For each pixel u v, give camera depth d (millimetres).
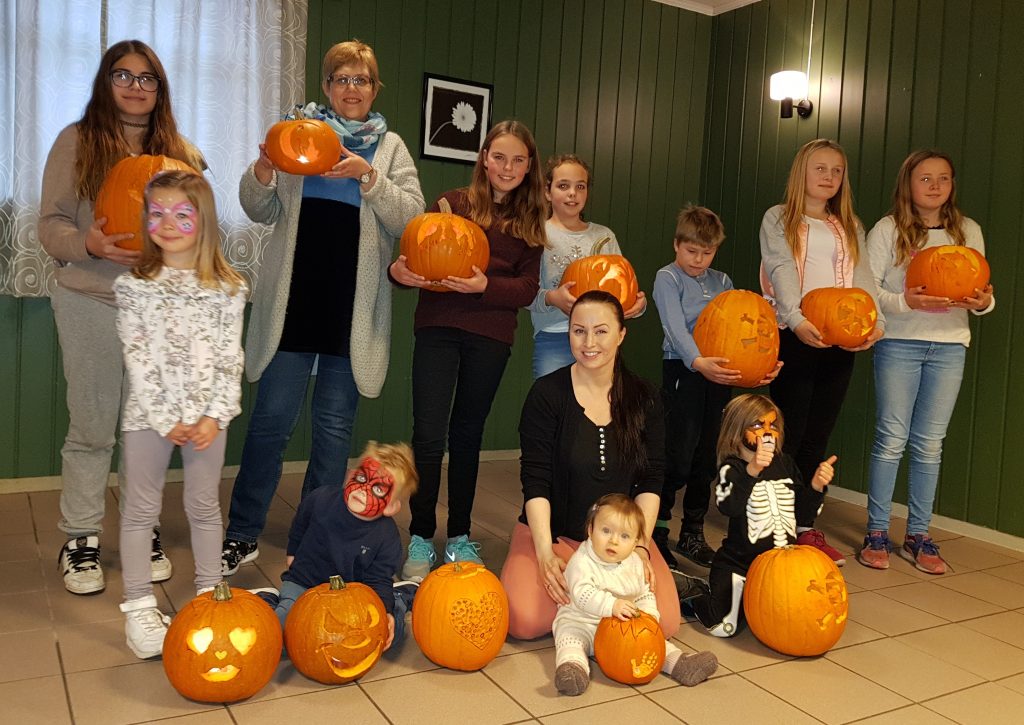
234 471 4082
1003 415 3578
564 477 2398
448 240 2584
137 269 2084
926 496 3254
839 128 4336
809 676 2199
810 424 3162
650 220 5129
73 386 2521
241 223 3830
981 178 3650
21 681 1970
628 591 2164
